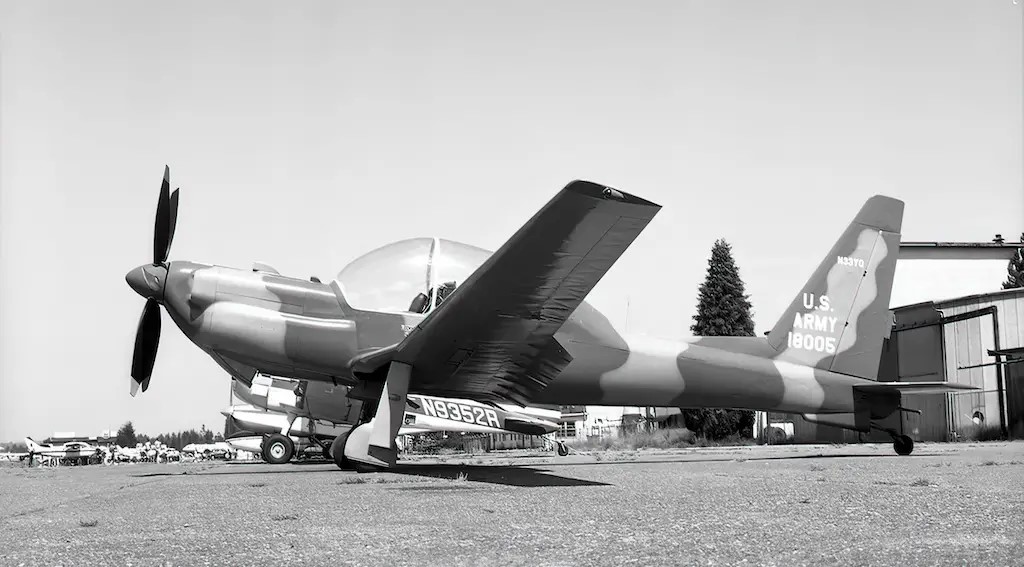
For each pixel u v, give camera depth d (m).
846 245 13.75
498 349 9.07
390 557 3.12
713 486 6.50
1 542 3.73
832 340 13.47
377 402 10.18
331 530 3.96
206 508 5.25
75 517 4.88
